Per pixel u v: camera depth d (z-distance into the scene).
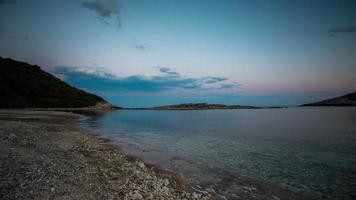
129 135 33.03
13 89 108.00
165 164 16.86
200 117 93.62
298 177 14.34
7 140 17.72
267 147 24.58
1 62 121.56
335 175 14.79
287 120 71.88
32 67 136.12
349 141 28.75
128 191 10.01
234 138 31.36
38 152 14.74
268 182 13.36
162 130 41.25
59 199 8.09
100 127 41.94
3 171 9.80
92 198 8.67
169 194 10.59
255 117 93.25
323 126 49.75
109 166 14.32
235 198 10.91
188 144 26.11
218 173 14.93
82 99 139.12
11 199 7.43
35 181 9.30
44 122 41.28
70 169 11.92
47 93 120.69
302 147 24.67
